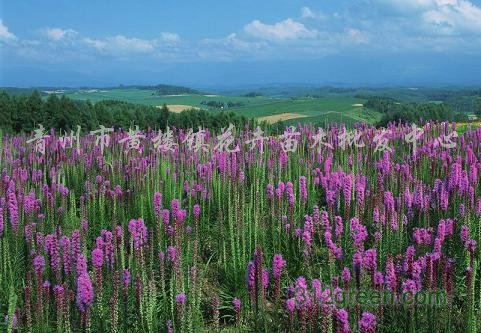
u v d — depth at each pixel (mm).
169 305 8359
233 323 8820
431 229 9477
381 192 11125
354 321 7188
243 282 9117
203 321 8500
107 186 13617
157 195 10289
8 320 7207
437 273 8055
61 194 12812
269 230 10938
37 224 10609
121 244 8984
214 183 13312
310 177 14086
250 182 13852
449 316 7516
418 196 10805
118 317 8062
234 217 11031
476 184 12148
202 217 12188
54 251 8461
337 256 8945
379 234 9336
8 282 8812
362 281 7727
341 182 11891
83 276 7305
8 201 10328
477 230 10211
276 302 8117
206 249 11273
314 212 10297
